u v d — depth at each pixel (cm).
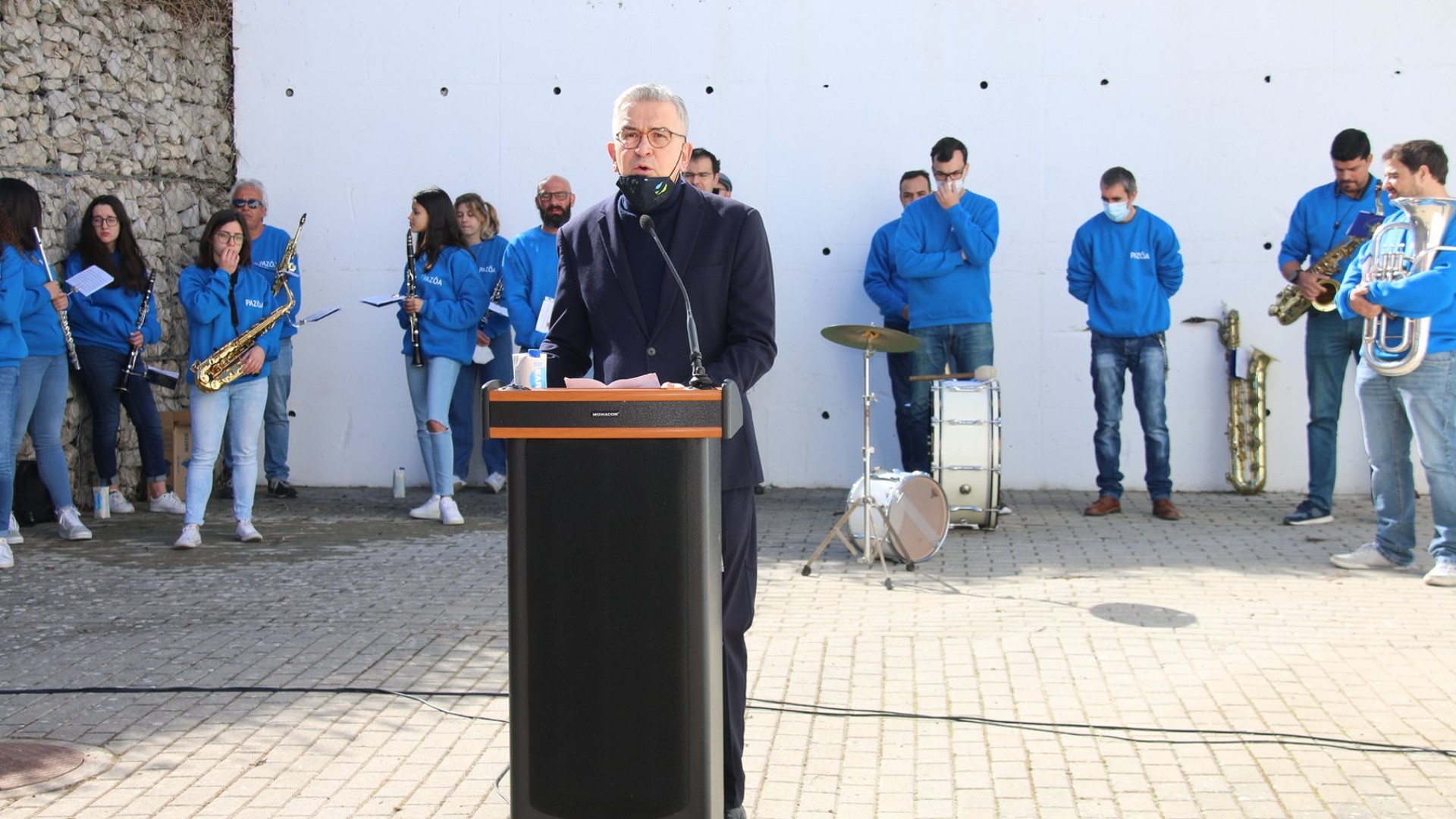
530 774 275
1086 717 444
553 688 273
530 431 270
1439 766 396
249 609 600
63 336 762
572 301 339
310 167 1008
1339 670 496
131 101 912
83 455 873
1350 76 929
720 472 286
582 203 995
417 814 363
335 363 1011
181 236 966
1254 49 937
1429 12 920
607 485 270
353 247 1007
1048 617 582
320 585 654
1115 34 947
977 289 866
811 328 980
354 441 1012
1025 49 954
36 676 491
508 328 952
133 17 912
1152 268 843
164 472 884
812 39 971
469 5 994
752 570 324
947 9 959
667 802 272
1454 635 545
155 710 452
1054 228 958
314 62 1005
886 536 679
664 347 323
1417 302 611
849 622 574
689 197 331
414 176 1003
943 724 438
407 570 691
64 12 845
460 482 987
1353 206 784
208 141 995
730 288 328
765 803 372
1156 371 845
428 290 853
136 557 721
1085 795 376
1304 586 639
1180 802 371
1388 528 677
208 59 994
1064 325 960
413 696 468
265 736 427
